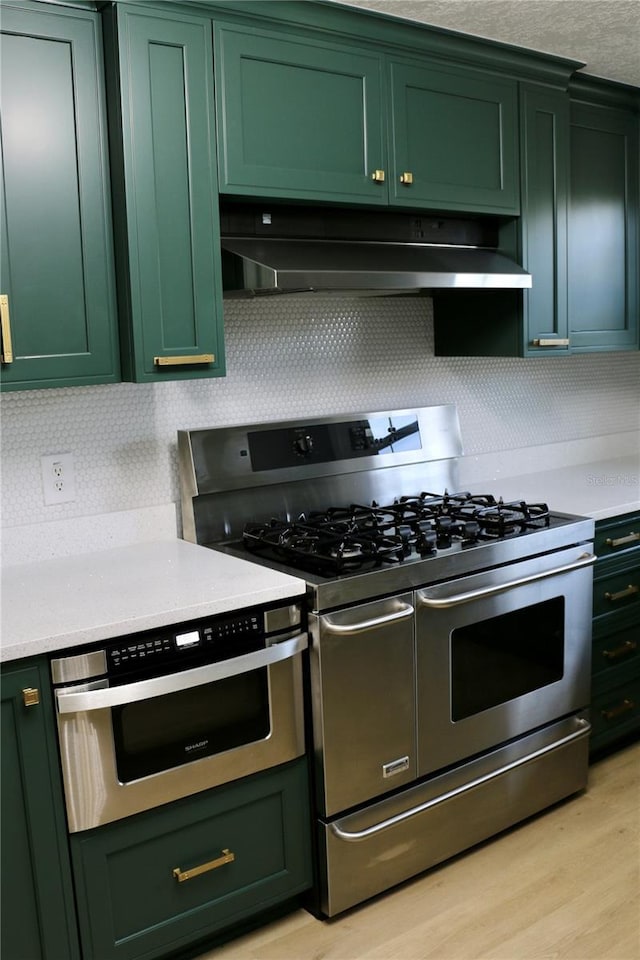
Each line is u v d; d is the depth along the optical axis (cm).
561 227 295
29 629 178
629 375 383
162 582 210
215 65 216
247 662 197
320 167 235
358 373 293
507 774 251
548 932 215
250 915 215
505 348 292
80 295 208
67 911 185
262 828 212
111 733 184
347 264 236
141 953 196
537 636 255
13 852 178
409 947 212
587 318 311
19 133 196
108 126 208
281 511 264
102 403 242
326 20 230
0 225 195
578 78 296
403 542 232
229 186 221
